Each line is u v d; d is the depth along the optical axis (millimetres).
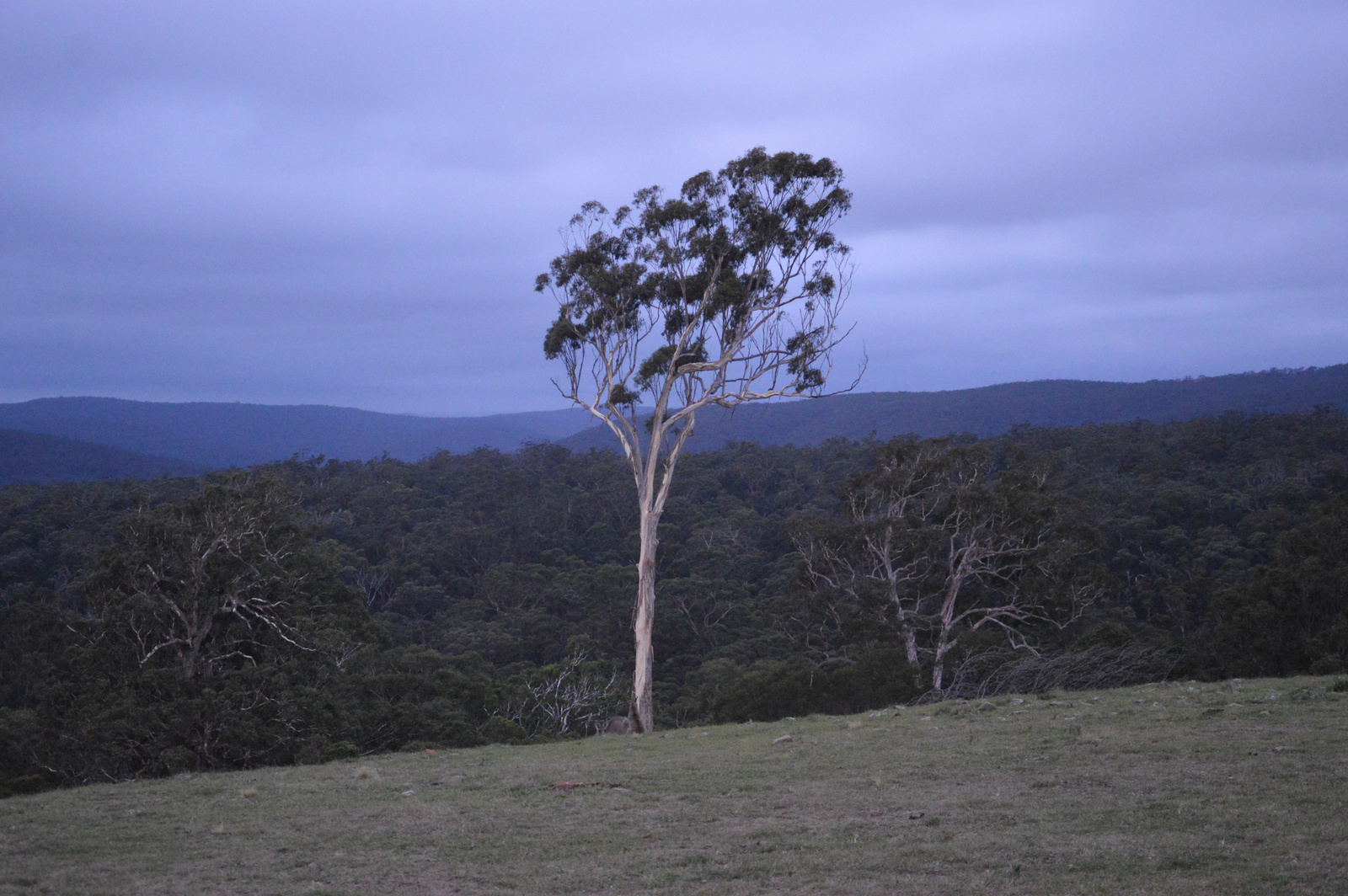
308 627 33531
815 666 35594
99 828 11273
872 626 37312
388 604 76875
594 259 30766
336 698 34125
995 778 11922
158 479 106562
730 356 30438
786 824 10156
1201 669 30625
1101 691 20906
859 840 9336
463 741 34406
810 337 30656
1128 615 52344
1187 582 58844
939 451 42094
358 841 10180
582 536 93688
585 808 11547
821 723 19891
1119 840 8711
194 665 31312
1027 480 40250
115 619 29656
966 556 39125
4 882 8820
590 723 42562
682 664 63469
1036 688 29062
